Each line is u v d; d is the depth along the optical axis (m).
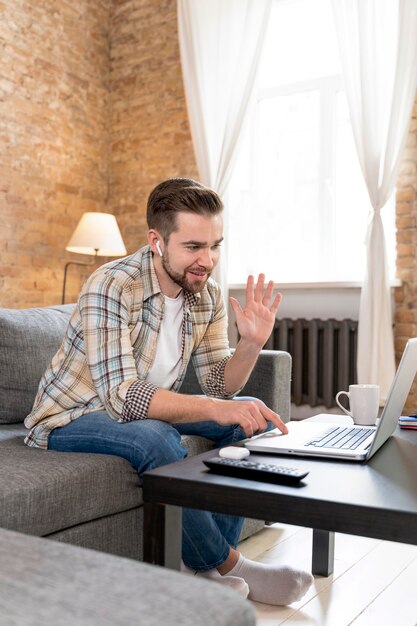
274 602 1.70
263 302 1.83
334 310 4.47
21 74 4.82
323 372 4.37
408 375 1.50
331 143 4.67
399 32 3.99
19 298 4.84
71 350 1.78
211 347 2.00
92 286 1.73
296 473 1.15
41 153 4.98
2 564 0.70
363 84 4.10
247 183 4.99
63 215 5.17
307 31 4.75
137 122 5.42
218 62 4.74
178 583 0.66
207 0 4.79
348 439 1.51
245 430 1.50
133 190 5.44
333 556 1.99
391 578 1.95
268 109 4.93
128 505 1.65
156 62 5.32
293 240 4.86
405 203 4.16
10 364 2.22
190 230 1.66
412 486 1.14
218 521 1.69
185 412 1.58
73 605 0.60
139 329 1.79
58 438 1.73
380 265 4.02
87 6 5.35
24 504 1.39
